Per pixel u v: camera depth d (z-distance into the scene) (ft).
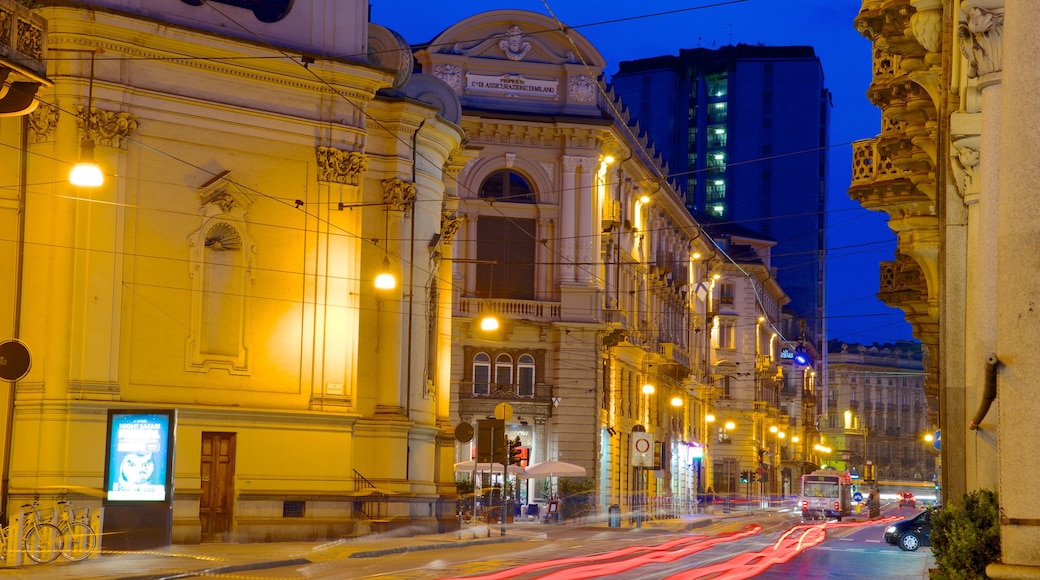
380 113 118.32
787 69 440.04
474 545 111.24
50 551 73.26
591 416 180.65
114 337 95.09
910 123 75.20
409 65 123.95
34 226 94.32
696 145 445.37
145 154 97.30
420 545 100.37
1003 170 25.04
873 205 85.92
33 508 73.61
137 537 79.25
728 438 309.42
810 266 437.58
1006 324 24.77
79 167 71.56
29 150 94.53
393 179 118.01
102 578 63.16
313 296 105.60
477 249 181.47
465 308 178.50
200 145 100.12
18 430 93.35
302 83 105.09
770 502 327.26
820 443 433.48
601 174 187.93
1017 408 24.47
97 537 75.87
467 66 182.91
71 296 93.86
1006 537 24.61
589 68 174.29
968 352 51.39
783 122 439.22
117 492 79.71
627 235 207.10
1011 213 24.71
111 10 93.91
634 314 210.79
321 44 107.04
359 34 109.29
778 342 365.20
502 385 178.50
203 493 98.99
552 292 182.50
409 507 116.06
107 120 94.53
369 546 97.09
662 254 236.63
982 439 43.86
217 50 99.86
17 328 93.35
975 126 43.91
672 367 229.04
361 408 116.26
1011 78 24.90
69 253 93.97
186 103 98.99
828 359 542.57
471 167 181.06
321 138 106.22
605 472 191.72
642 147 209.77
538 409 179.01
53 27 93.40
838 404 535.60
